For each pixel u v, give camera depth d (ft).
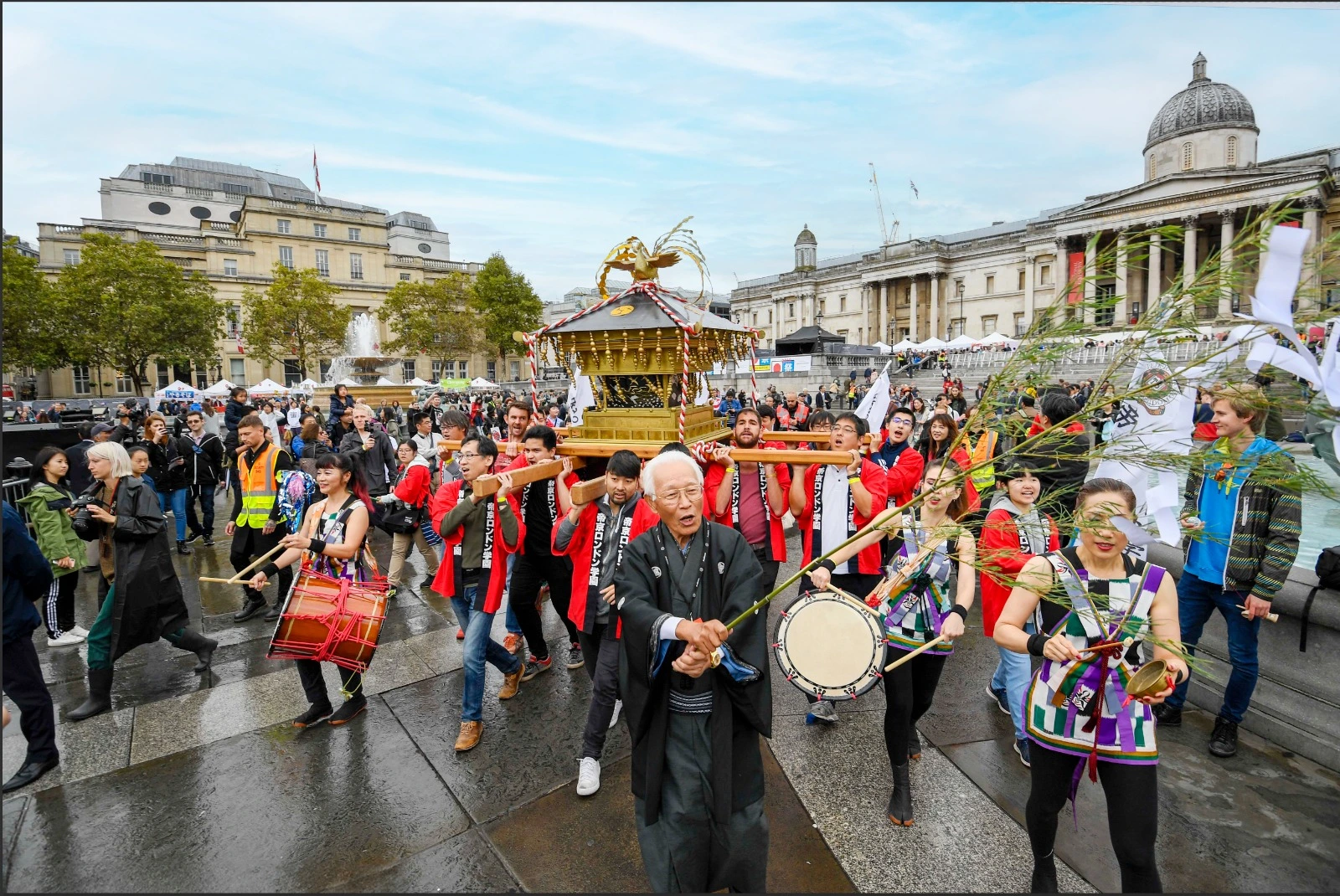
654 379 13.94
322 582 13.12
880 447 21.04
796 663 8.85
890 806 10.63
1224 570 11.78
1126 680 7.89
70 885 9.39
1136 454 8.10
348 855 9.98
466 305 165.99
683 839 7.86
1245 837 10.04
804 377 119.14
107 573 14.97
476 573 12.98
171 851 10.06
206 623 19.61
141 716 14.05
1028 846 10.00
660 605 8.25
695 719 8.10
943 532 9.29
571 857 9.96
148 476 26.02
